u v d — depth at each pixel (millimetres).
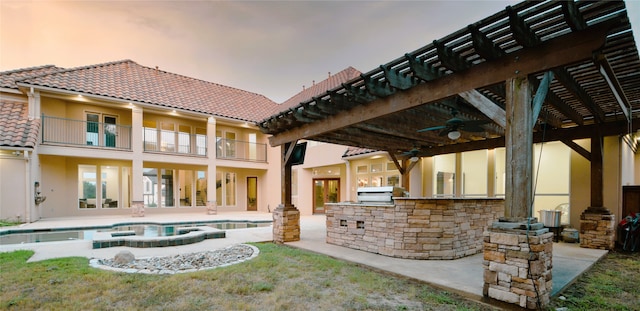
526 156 3258
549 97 5004
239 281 4031
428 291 3797
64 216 12305
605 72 4020
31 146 10062
